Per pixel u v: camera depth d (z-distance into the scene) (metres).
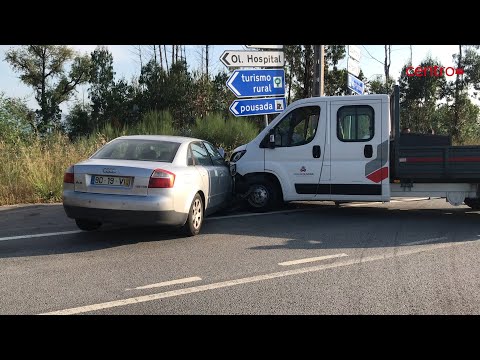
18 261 5.80
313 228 7.97
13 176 11.06
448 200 8.50
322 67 13.39
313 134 9.05
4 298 4.55
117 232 7.47
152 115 20.11
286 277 5.21
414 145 9.26
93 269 5.49
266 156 9.38
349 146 8.77
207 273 5.36
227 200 9.21
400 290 4.78
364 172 8.68
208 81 23.58
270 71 13.27
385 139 8.55
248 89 13.02
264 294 4.68
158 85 23.08
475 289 4.82
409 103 26.86
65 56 44.78
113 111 23.50
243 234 7.46
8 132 14.69
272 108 13.35
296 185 9.16
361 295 4.64
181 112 22.83
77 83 45.62
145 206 6.30
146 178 6.38
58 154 12.37
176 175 6.61
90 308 4.32
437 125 26.06
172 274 5.32
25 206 9.84
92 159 6.99
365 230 7.81
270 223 8.42
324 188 8.97
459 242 6.94
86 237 7.11
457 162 8.19
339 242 6.92
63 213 9.02
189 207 6.90
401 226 8.16
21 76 44.44
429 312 4.23
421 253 6.28
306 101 9.12
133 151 7.23
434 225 8.27
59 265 5.64
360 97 8.72
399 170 8.40
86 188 6.49
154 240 6.97
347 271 5.45
